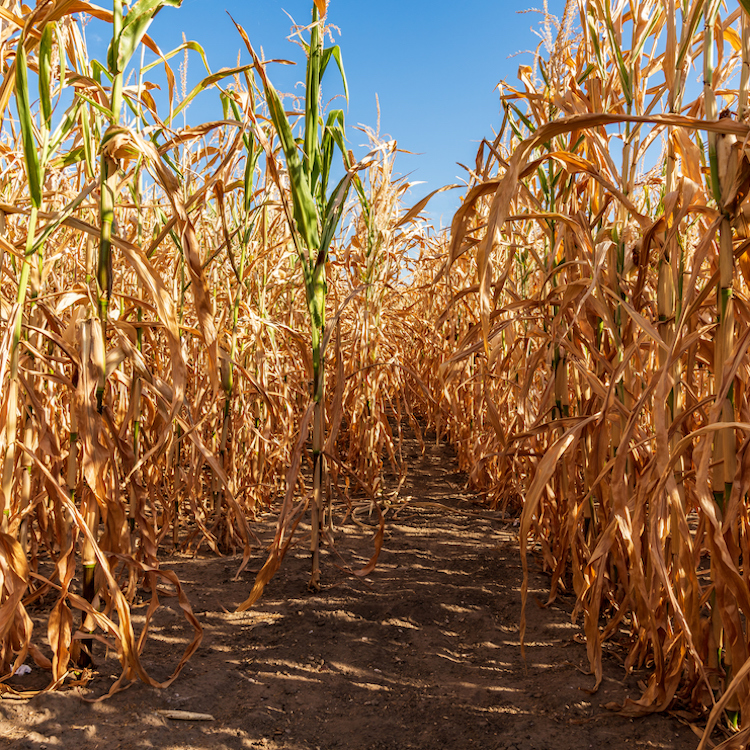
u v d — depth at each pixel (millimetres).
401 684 1837
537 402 3186
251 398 3322
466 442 4453
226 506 2959
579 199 2398
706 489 1273
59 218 1575
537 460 2600
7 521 1552
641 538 1801
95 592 1765
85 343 1591
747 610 1251
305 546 3098
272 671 1882
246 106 2229
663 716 1592
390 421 6188
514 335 3055
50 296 1724
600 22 2102
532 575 2674
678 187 1509
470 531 3340
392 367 4219
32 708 1565
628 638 2027
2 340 1535
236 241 3150
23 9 1838
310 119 2334
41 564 2631
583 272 2014
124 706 1621
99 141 1867
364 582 2625
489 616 2283
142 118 2051
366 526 3402
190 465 3064
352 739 1559
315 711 1682
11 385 1529
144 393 2072
